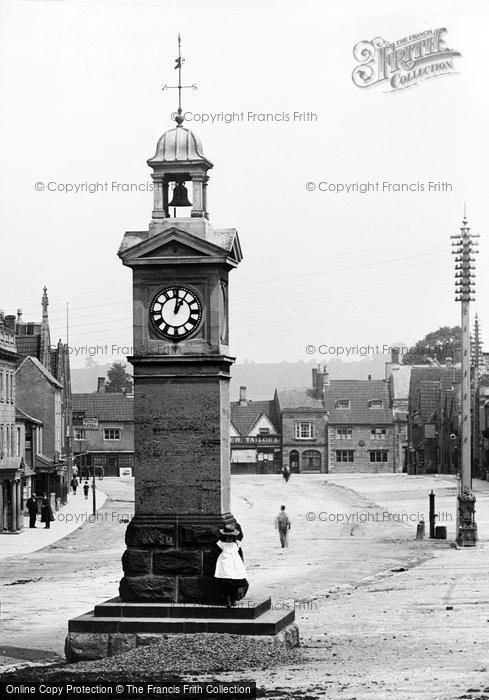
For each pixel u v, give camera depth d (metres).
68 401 128.50
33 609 40.03
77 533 75.62
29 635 34.00
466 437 63.00
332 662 26.17
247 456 172.88
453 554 58.94
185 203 29.45
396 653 27.86
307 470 172.62
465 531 62.75
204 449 27.61
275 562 56.66
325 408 172.62
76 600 42.28
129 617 26.95
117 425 166.25
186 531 27.41
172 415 27.72
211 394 27.66
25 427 94.44
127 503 107.50
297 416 172.00
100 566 55.53
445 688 22.56
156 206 28.33
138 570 27.52
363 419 171.88
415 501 101.94
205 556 27.33
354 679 23.75
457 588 43.75
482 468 129.75
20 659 29.42
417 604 39.25
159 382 27.83
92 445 165.88
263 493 119.19
